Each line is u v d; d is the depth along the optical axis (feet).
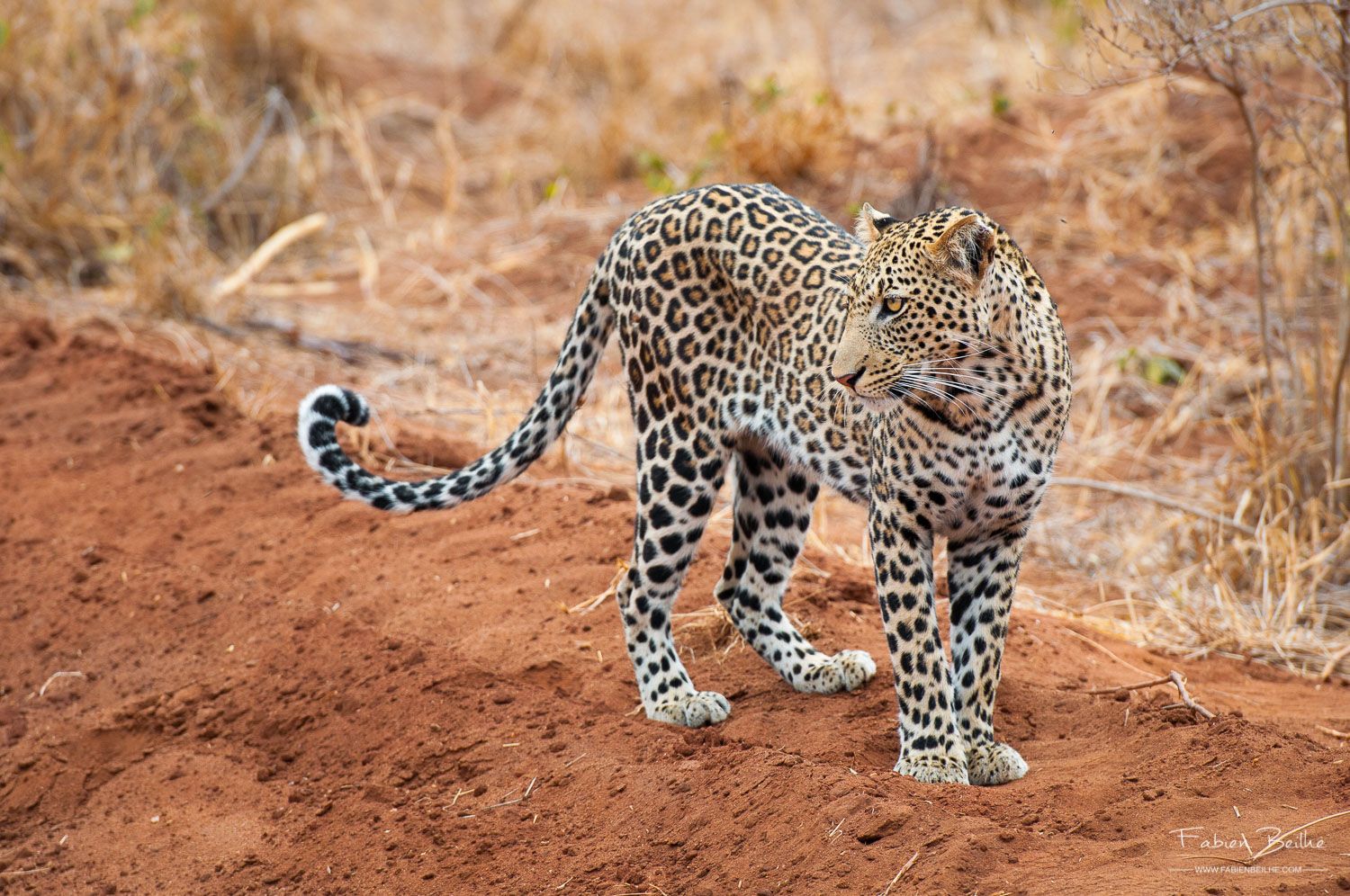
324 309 55.36
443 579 34.42
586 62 79.77
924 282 23.47
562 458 40.52
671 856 23.70
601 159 67.26
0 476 40.63
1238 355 47.11
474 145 73.15
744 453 29.43
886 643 31.12
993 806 23.13
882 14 85.87
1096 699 28.40
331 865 26.12
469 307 55.31
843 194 58.65
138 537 37.83
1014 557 25.62
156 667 32.96
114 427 42.93
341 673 31.17
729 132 61.36
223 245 62.08
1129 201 56.44
